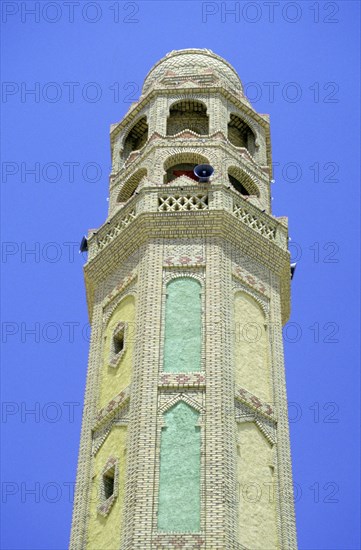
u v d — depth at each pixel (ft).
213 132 149.07
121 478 116.47
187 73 161.17
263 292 134.21
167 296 128.16
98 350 132.77
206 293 127.85
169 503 110.73
